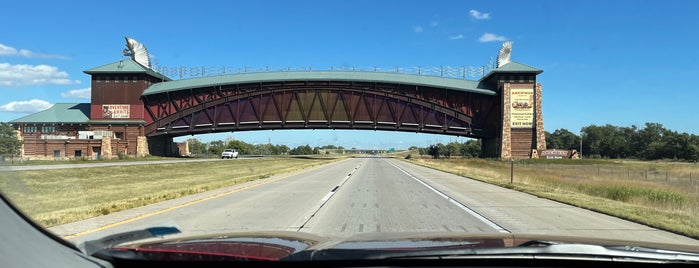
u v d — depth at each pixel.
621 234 10.25
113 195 19.53
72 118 92.25
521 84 90.38
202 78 95.56
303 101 93.00
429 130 93.19
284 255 3.91
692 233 10.09
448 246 4.38
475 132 93.62
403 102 93.00
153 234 4.61
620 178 41.19
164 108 92.88
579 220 12.59
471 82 96.19
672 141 141.50
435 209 15.05
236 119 92.31
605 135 182.88
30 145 51.78
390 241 4.78
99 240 4.06
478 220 12.52
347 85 93.31
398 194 20.81
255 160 80.75
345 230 10.61
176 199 17.84
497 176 36.97
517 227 11.27
